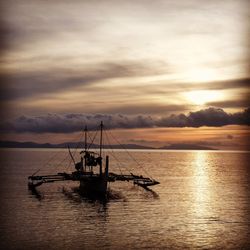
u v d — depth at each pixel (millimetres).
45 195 79688
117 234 46844
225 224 53438
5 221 53281
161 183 109375
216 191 92312
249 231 49312
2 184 100812
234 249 41562
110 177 74188
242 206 69312
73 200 72562
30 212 60156
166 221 54781
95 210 62219
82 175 81125
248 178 130625
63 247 41281
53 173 147500
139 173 153250
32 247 41094
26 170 161625
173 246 42312
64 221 53562
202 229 50188
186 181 117750
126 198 76188
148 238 45344
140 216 58062
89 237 45312
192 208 66500
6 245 41719
